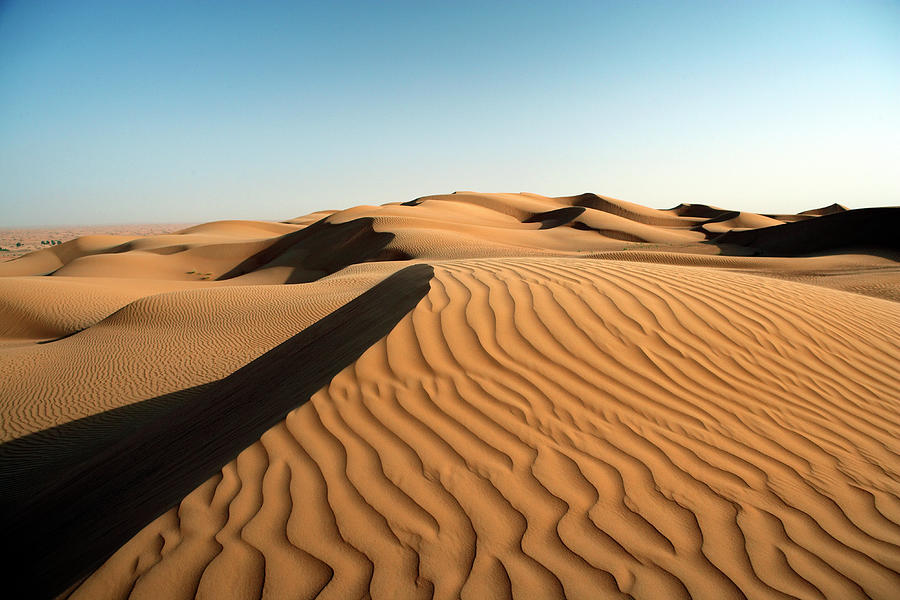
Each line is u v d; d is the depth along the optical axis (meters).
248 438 3.32
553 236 62.38
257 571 2.14
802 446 3.25
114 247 74.88
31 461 7.59
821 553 2.34
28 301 23.05
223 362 12.92
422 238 47.19
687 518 2.52
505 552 2.25
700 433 3.29
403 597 2.02
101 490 4.34
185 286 33.31
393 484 2.68
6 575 3.38
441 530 2.37
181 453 4.19
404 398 3.44
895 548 2.39
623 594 2.06
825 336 4.94
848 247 36.53
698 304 5.21
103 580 2.13
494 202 103.44
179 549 2.27
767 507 2.64
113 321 17.38
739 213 92.88
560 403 3.46
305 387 3.96
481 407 3.37
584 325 4.54
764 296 5.82
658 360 4.13
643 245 48.34
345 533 2.35
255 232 89.50
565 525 2.43
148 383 11.57
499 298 5.03
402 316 4.60
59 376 12.30
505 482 2.71
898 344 5.04
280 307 17.56
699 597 2.06
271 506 2.53
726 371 4.12
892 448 3.32
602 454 2.99
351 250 51.50
